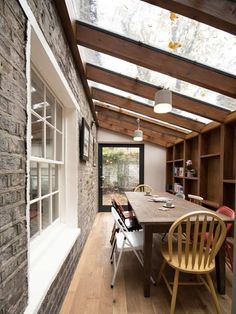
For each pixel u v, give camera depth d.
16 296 0.91
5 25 0.81
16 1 0.90
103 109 4.65
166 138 5.20
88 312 1.70
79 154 2.58
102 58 2.53
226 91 2.24
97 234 3.66
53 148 2.00
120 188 5.75
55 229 2.08
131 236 2.39
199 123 3.63
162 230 1.91
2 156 0.80
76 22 1.98
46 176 1.91
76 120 2.37
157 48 2.11
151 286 2.07
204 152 3.66
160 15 1.65
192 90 2.73
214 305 1.80
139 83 2.87
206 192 3.65
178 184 4.86
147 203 2.80
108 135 5.69
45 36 1.26
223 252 1.94
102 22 1.92
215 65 2.15
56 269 1.43
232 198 2.93
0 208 0.78
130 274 2.30
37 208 1.64
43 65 1.44
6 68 0.82
